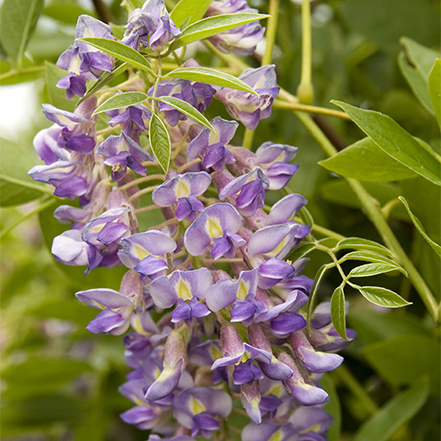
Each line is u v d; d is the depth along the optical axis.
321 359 0.62
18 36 0.73
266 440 0.64
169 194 0.61
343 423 0.93
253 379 0.61
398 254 0.68
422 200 0.73
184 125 0.64
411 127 0.92
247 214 0.62
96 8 0.78
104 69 0.62
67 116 0.62
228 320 0.62
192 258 0.62
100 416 0.94
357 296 0.99
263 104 0.63
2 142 0.72
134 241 0.61
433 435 0.78
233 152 0.64
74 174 0.64
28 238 1.35
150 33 0.61
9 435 0.95
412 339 0.73
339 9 0.88
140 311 0.64
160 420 0.66
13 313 1.22
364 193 0.70
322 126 0.80
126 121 0.61
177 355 0.62
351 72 1.00
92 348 1.19
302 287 0.62
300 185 0.80
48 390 0.94
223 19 0.61
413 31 0.87
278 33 1.00
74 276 0.74
